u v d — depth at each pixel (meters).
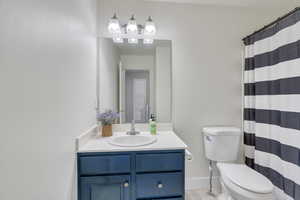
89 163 1.38
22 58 0.71
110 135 1.81
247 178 1.54
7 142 0.63
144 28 2.01
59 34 1.04
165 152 1.45
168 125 2.13
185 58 2.14
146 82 2.10
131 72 2.08
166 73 2.12
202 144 2.18
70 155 1.23
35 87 0.80
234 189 1.50
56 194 1.01
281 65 1.63
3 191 0.61
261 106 1.89
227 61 2.20
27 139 0.74
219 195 2.03
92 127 1.76
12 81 0.66
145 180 1.43
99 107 2.02
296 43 1.49
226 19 2.19
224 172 1.66
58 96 1.03
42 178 0.85
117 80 2.06
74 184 1.31
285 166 1.59
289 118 1.55
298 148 1.47
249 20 2.21
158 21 2.10
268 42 1.80
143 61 2.09
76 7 1.33
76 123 1.34
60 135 1.06
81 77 1.45
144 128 2.10
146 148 1.43
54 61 0.98
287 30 1.56
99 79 2.02
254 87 2.03
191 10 2.14
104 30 2.03
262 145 1.88
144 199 1.44
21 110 0.71
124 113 2.08
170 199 1.46
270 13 2.22
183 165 1.47
